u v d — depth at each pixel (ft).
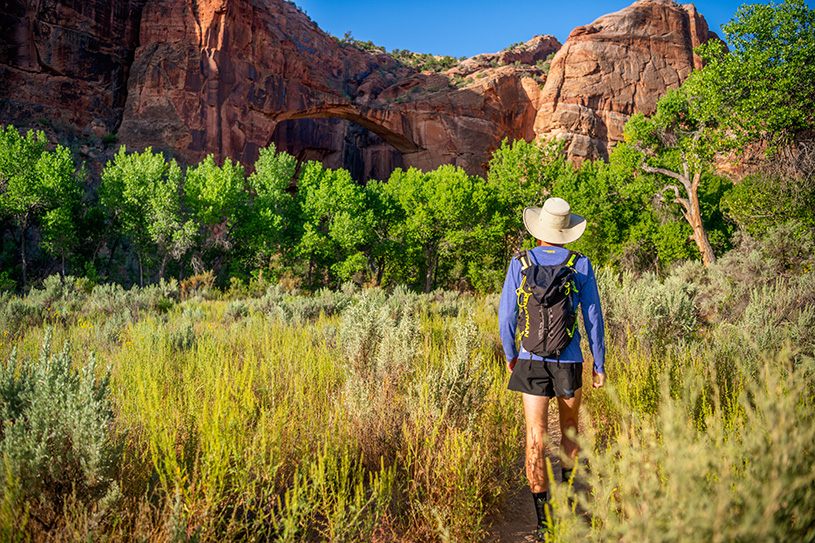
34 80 161.07
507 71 252.42
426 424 9.16
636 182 93.45
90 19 170.71
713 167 79.25
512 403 11.30
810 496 3.88
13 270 121.19
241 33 189.67
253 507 6.77
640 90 232.94
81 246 126.52
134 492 7.14
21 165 115.34
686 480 4.03
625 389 10.99
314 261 128.16
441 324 25.45
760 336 13.50
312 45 241.35
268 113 199.93
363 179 280.51
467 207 116.88
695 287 20.39
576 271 8.10
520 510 8.52
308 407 10.93
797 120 49.75
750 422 5.24
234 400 10.62
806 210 42.42
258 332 23.29
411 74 302.86
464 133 238.27
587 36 237.04
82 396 7.07
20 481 6.23
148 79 172.65
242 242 133.49
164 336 19.66
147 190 122.52
